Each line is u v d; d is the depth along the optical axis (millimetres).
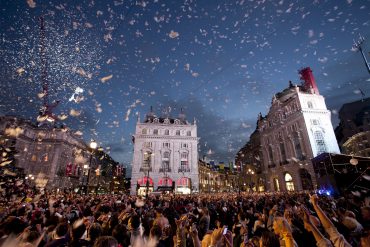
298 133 41688
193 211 9812
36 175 55125
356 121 50281
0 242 3596
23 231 3924
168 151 57500
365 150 45312
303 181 40094
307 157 38875
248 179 67688
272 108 51938
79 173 61375
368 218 4480
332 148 39094
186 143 59125
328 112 41500
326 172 23125
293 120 43344
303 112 40594
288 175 45219
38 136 58438
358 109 51406
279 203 11727
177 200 18344
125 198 19531
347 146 51719
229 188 89750
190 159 57875
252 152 66438
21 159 53062
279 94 51062
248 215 7742
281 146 48125
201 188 79812
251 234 6371
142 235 4957
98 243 2648
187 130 61000
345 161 21828
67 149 61781
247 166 68875
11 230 3807
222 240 3479
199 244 3701
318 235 3230
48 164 56719
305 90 45969
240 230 5773
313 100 43000
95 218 7160
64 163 60219
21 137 53594
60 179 57969
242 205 12164
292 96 44281
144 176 53969
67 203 12625
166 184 54094
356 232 4578
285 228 3668
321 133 39781
